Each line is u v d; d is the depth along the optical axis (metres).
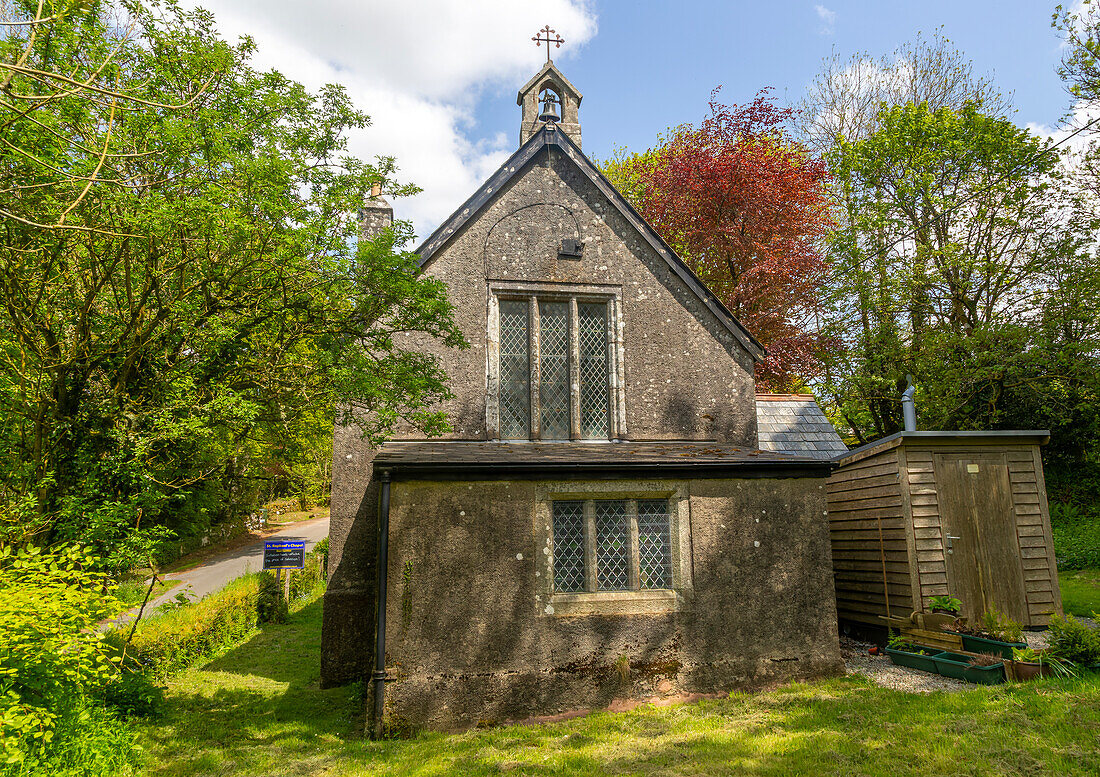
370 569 8.76
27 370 6.60
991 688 6.68
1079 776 4.62
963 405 18.39
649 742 5.91
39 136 5.29
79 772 5.00
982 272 18.59
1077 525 17.77
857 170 20.41
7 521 6.28
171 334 7.04
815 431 12.07
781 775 5.02
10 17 5.82
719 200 21.02
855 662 8.46
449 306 7.21
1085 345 16.78
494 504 7.20
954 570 9.09
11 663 4.98
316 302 6.93
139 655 8.47
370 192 7.48
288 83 6.66
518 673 6.86
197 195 6.23
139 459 6.52
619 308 10.05
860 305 19.56
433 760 5.68
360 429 9.00
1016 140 18.23
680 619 7.42
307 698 7.96
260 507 31.23
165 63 5.93
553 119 10.45
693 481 7.83
